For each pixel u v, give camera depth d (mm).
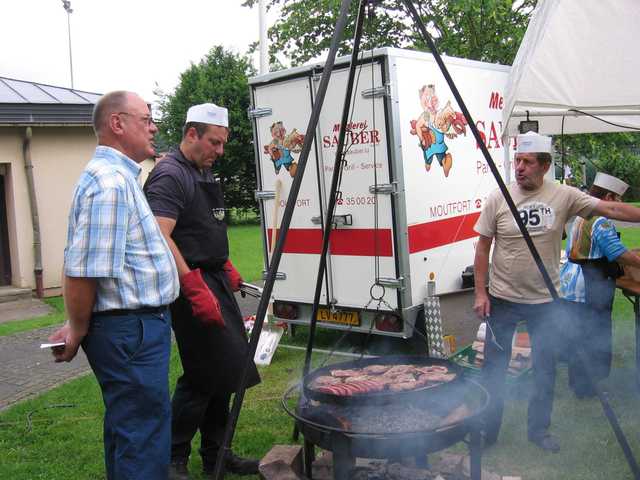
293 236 5941
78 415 4668
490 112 6230
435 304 5297
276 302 6168
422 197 5414
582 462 3562
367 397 2660
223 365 3277
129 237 2572
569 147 11180
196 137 3256
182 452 3393
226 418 3559
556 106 4277
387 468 3125
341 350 6223
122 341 2559
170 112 27547
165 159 3230
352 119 5383
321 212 5703
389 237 5305
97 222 2422
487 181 6191
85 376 5742
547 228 3564
